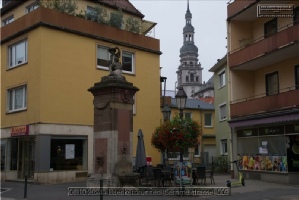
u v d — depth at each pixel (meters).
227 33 25.95
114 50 16.48
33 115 22.50
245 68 25.23
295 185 19.14
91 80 25.00
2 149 25.16
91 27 25.36
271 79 24.31
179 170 15.32
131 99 16.14
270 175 21.08
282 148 20.36
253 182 20.73
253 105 22.89
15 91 24.77
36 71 22.69
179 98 17.70
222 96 35.06
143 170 17.69
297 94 19.42
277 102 20.88
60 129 22.81
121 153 15.40
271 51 21.30
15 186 20.30
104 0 29.34
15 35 24.53
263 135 21.97
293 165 19.94
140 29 29.31
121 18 27.61
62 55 23.55
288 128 19.98
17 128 23.48
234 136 24.64
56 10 23.59
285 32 20.45
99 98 15.92
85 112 24.33
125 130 15.70
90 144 24.31
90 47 25.20
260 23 25.45
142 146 18.08
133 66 27.88
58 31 23.52
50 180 21.73
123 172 15.33
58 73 23.20
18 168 23.86
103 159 15.37
